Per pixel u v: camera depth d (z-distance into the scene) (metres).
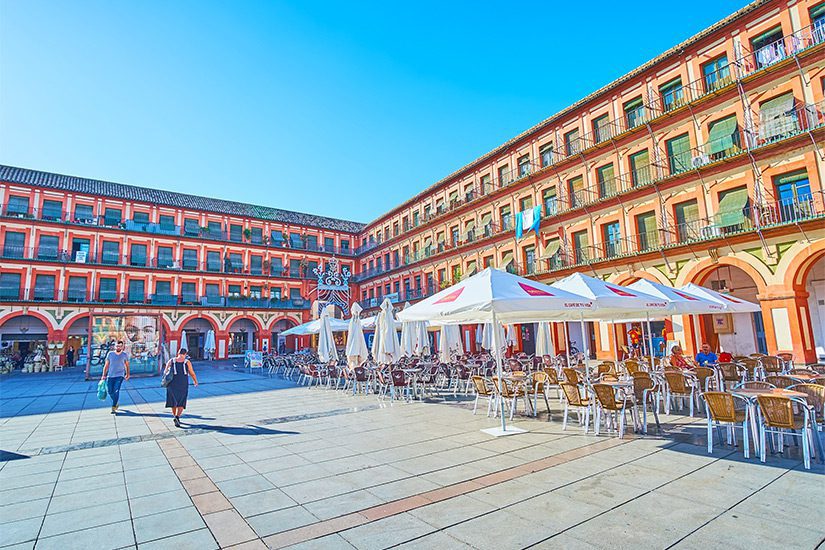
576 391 8.59
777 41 18.27
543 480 5.76
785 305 17.31
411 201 43.03
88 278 37.72
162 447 8.22
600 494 5.21
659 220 22.17
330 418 10.95
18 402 15.31
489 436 8.41
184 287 42.28
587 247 25.55
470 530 4.38
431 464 6.67
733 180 19.34
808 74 17.28
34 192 36.78
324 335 19.86
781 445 6.69
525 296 8.26
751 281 21.23
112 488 5.94
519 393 10.43
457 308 8.60
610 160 24.84
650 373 11.13
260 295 46.22
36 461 7.37
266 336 45.28
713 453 6.84
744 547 3.91
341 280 48.72
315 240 52.25
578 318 13.15
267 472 6.52
